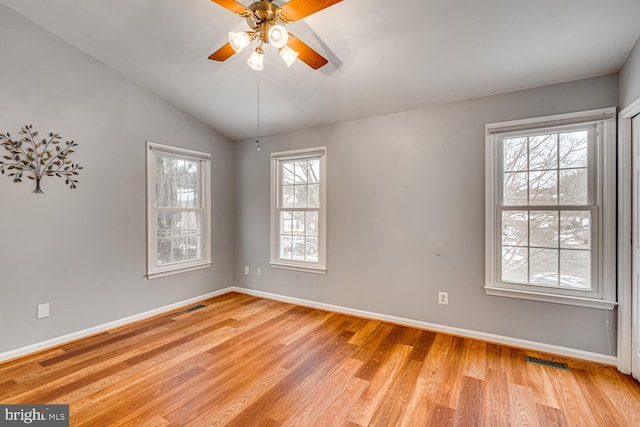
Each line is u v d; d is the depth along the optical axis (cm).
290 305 386
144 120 334
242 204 440
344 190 352
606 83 233
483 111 279
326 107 329
